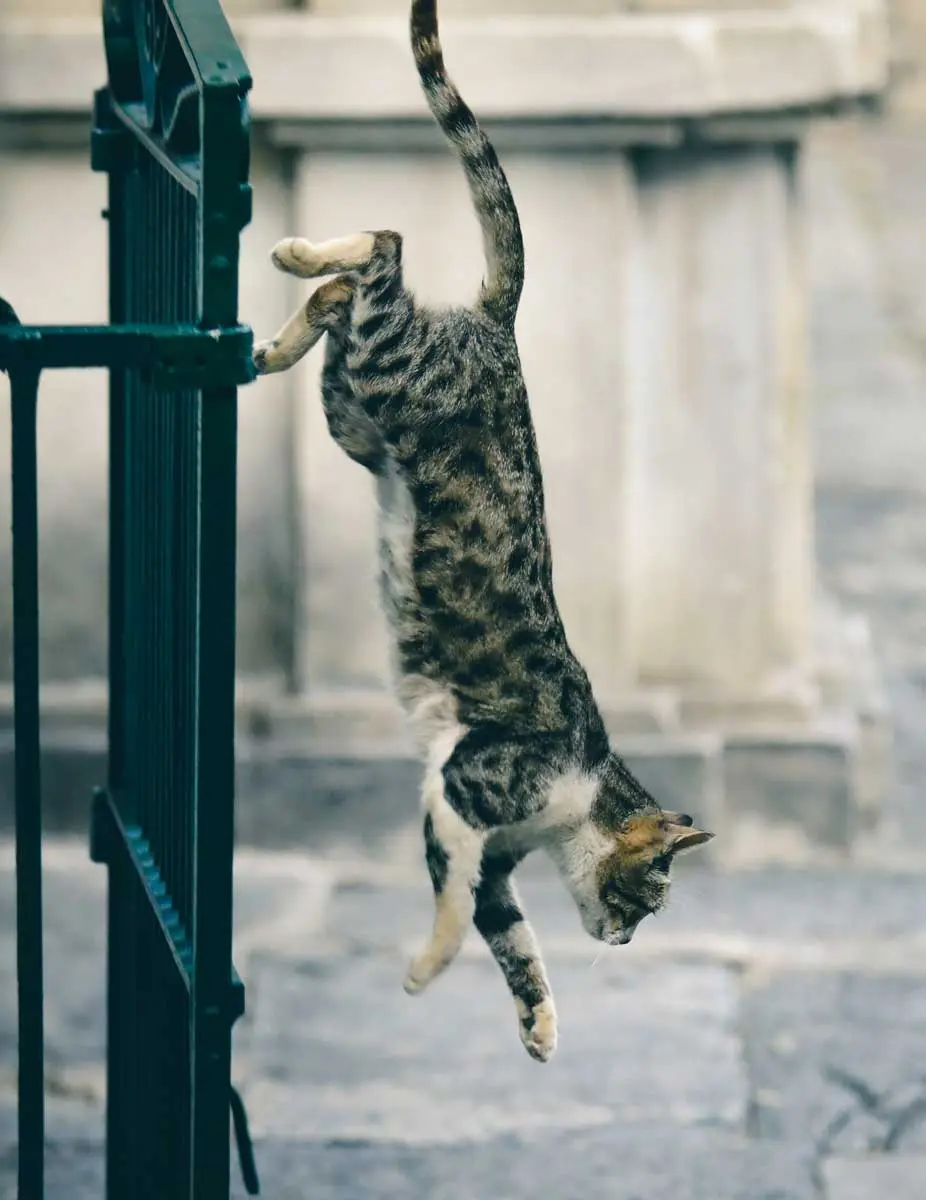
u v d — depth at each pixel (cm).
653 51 1273
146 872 679
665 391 1342
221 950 571
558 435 1327
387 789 1352
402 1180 1011
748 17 1297
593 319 1316
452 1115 1073
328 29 1265
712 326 1336
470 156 736
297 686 1364
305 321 687
